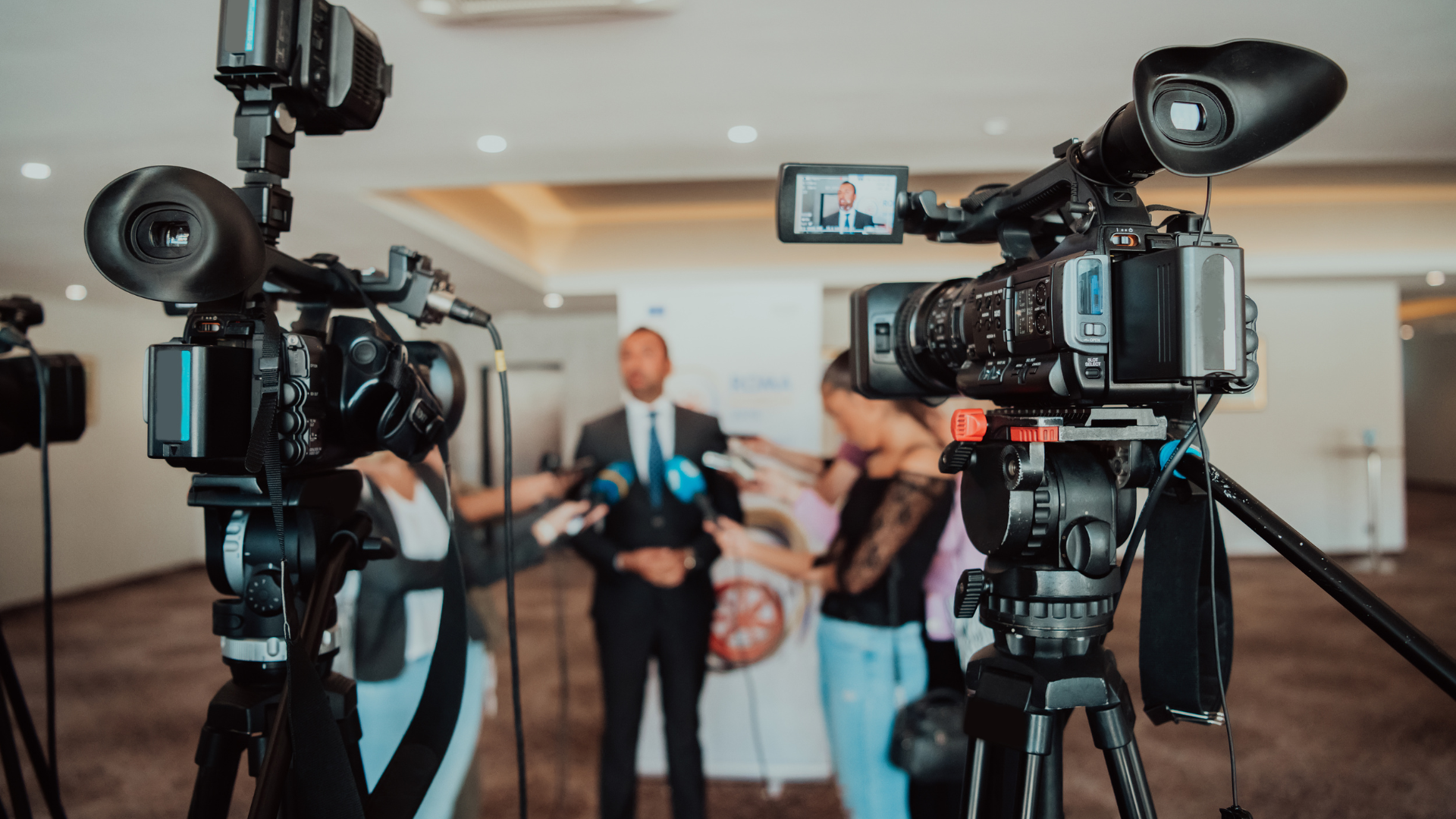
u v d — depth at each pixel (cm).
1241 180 573
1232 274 63
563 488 218
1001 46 253
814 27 242
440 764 84
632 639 209
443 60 262
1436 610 514
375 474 184
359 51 86
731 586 258
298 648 69
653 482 217
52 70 254
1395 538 730
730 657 259
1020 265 83
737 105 302
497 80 277
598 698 349
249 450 69
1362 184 584
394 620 181
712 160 366
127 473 699
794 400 272
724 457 220
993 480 76
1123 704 76
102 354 685
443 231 493
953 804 198
